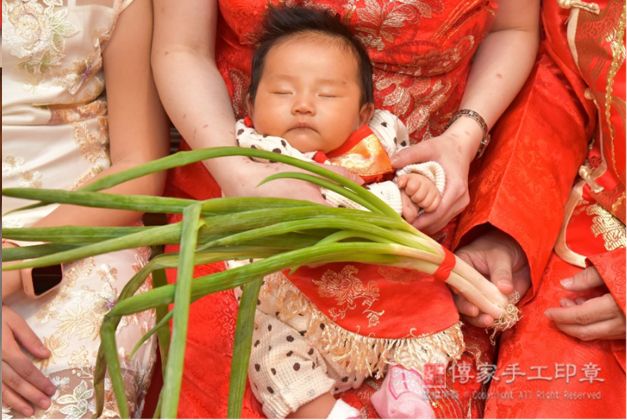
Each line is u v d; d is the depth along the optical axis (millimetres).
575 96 1604
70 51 1405
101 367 922
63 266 1329
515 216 1417
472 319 1404
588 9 1480
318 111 1320
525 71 1592
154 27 1516
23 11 1351
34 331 1241
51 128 1428
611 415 1273
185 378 1342
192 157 956
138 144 1512
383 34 1426
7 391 1162
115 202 891
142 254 1482
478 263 1458
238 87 1572
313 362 1288
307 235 1085
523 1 1576
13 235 886
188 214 866
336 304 1291
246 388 1364
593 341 1344
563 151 1556
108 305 1300
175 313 769
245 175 1306
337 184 1285
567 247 1504
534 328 1394
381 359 1293
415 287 1327
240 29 1474
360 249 1066
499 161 1508
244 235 913
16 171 1394
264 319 1327
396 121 1477
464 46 1477
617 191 1482
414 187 1308
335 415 1249
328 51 1327
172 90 1450
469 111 1513
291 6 1420
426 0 1380
